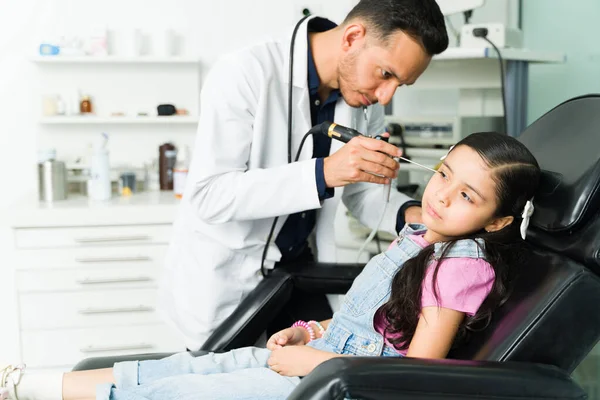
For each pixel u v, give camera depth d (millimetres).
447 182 1283
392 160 1422
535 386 1043
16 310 2488
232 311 1706
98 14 2869
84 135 2902
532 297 1184
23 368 1367
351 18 1524
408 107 2846
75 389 1336
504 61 2340
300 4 2965
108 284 2520
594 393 2080
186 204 1744
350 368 1012
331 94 1696
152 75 2916
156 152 2955
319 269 1676
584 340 1150
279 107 1631
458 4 2471
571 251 1198
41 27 2838
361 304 1388
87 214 2467
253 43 1672
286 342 1423
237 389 1285
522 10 2725
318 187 1468
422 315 1257
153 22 2910
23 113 2854
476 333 1255
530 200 1261
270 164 1649
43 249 2471
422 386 1011
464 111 2627
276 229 1681
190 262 1702
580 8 2410
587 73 2395
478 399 1026
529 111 2641
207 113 1577
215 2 2934
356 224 2566
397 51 1419
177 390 1278
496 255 1261
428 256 1291
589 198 1174
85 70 2873
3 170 2869
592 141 1238
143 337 2559
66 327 2520
